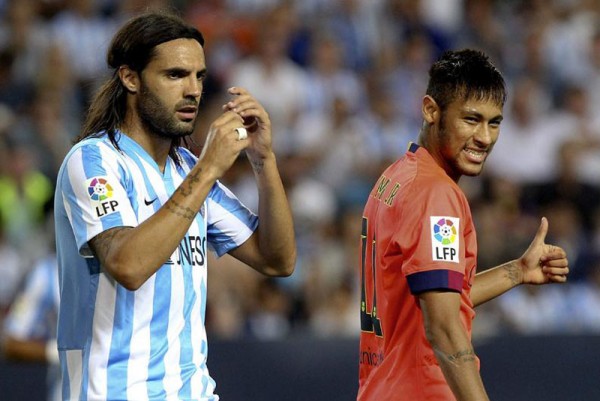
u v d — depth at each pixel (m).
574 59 45.03
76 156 13.73
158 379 13.63
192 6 41.84
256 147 14.88
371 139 38.75
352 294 31.56
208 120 37.25
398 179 14.30
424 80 42.41
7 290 30.70
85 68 38.94
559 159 37.16
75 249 13.73
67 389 13.81
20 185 32.84
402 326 13.96
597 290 32.91
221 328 29.05
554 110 42.41
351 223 33.34
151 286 13.67
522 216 35.91
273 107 38.91
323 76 40.75
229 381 25.45
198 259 14.32
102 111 14.30
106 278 13.55
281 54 40.31
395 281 13.97
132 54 13.98
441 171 14.14
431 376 13.73
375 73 41.47
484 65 14.16
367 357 14.75
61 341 13.91
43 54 38.28
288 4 42.09
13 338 21.22
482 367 25.83
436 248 13.47
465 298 14.16
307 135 38.22
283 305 30.27
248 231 15.33
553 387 25.95
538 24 45.97
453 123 14.06
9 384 24.77
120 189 13.60
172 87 13.91
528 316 31.53
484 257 32.47
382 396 14.02
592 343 26.09
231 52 40.47
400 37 43.72
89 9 40.25
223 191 15.40
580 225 36.19
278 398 25.61
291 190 35.00
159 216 13.01
